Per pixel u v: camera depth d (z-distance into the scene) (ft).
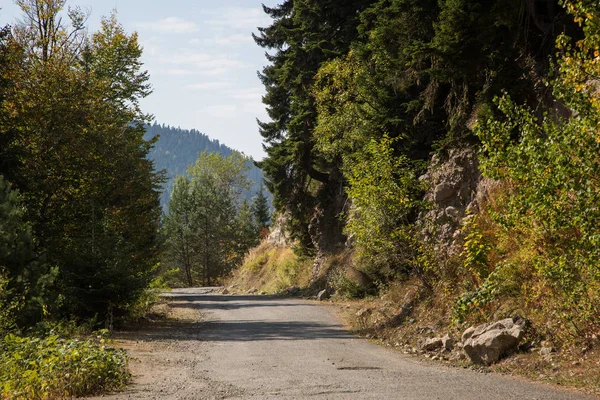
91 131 85.25
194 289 221.87
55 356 33.30
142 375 37.50
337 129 103.14
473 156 63.62
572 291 35.29
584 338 35.78
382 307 71.00
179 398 29.07
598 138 30.01
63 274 65.41
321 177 136.36
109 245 68.64
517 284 44.24
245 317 83.20
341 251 124.88
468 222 48.49
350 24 120.67
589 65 30.60
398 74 71.26
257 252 198.80
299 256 150.00
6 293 47.88
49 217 78.02
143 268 94.79
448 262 57.67
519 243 44.88
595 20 30.27
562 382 31.63
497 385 31.14
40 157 77.87
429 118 77.61
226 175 365.20
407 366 40.45
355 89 101.50
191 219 330.95
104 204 88.94
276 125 145.69
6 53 77.41
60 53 91.45
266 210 346.54
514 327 40.01
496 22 58.23
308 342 55.52
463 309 41.68
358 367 39.93
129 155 95.76
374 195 62.95
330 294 110.63
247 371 38.65
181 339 59.11
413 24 68.95
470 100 68.03
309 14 126.31
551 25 58.23
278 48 149.69
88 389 30.99
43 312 53.11
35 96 79.30
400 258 63.82
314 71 124.26
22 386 30.01
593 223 31.04
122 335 61.57
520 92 57.93
